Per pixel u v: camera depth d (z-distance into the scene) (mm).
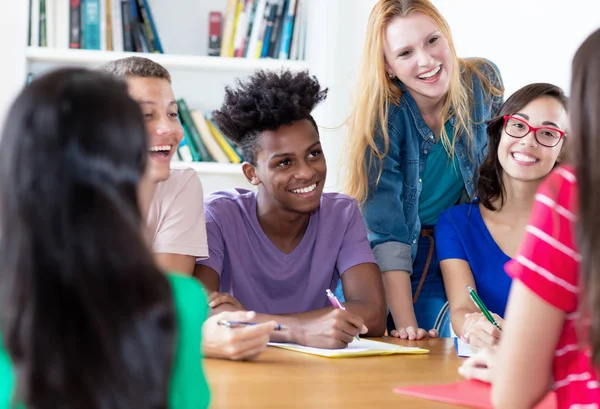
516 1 3172
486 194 2004
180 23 3113
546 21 3172
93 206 587
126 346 583
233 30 3057
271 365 1319
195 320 696
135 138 622
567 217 783
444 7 3174
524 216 1971
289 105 1783
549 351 820
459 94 2148
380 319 1801
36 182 587
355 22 3025
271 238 1910
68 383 572
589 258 730
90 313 578
